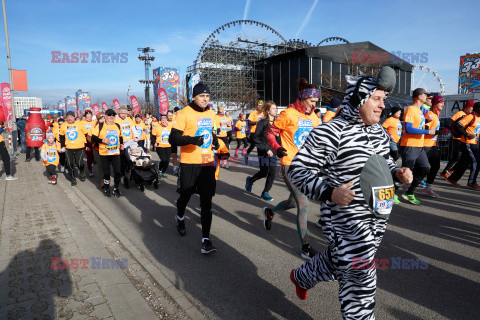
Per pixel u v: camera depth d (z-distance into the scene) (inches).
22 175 370.0
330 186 70.2
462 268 137.6
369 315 76.4
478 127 283.7
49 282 123.9
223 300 115.7
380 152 76.9
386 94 71.8
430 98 259.6
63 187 307.9
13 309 106.2
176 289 122.9
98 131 264.4
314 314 106.5
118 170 274.1
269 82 1893.5
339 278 79.8
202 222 156.3
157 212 227.6
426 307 109.3
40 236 172.2
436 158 254.8
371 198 71.3
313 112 167.2
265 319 104.3
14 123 554.3
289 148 161.9
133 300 113.5
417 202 237.9
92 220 207.6
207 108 165.8
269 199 246.1
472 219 203.3
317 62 1621.6
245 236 178.9
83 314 104.3
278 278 131.3
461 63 1243.8
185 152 160.4
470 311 106.7
